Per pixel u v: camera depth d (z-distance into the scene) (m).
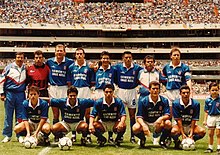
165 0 66.38
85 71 12.11
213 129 10.33
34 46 63.06
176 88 11.92
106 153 10.01
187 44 62.72
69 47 62.84
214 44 62.62
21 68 12.12
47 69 12.13
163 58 62.91
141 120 10.84
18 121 12.17
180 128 10.71
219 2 65.38
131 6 65.50
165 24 60.50
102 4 65.94
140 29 60.66
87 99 11.10
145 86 11.91
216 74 60.91
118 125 10.78
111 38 61.78
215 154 10.06
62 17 62.34
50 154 9.84
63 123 11.16
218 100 10.34
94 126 10.91
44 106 11.08
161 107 10.91
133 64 12.16
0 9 63.22
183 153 10.11
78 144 11.36
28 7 64.56
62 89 12.11
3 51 61.44
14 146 11.00
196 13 62.72
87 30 61.84
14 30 61.94
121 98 12.15
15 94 12.06
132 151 10.32
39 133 11.15
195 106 10.66
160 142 10.93
